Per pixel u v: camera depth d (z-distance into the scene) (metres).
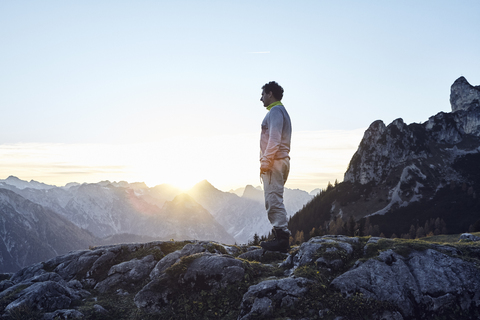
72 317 6.25
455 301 5.64
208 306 6.45
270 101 7.85
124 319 6.45
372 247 7.05
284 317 5.66
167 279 6.87
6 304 6.57
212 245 9.29
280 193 7.87
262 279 7.02
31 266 9.36
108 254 9.02
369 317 5.48
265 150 7.52
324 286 6.05
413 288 5.85
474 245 6.86
